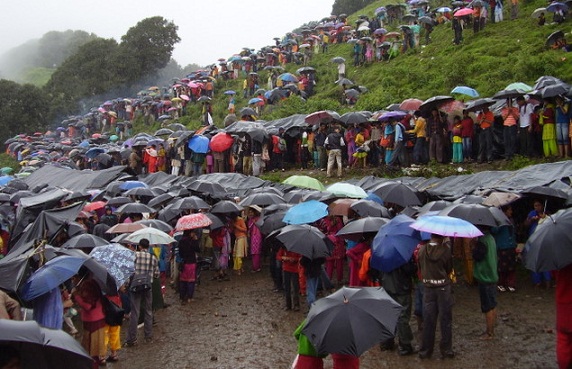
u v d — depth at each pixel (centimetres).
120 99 4991
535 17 2739
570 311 596
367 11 5506
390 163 1766
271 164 2156
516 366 735
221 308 1125
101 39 6931
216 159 2120
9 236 1459
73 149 3528
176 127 2653
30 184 2605
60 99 6138
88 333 790
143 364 852
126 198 1484
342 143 1866
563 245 575
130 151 2464
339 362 557
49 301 729
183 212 1369
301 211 1002
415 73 2675
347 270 1305
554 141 1459
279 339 923
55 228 1088
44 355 399
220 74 4588
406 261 762
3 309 641
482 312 887
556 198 1065
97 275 746
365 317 512
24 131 5894
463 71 2403
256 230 1392
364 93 2828
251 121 2277
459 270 1205
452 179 1409
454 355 774
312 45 4306
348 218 1088
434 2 3884
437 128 1686
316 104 2759
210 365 830
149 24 6638
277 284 1204
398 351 805
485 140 1585
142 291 944
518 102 1534
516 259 1102
